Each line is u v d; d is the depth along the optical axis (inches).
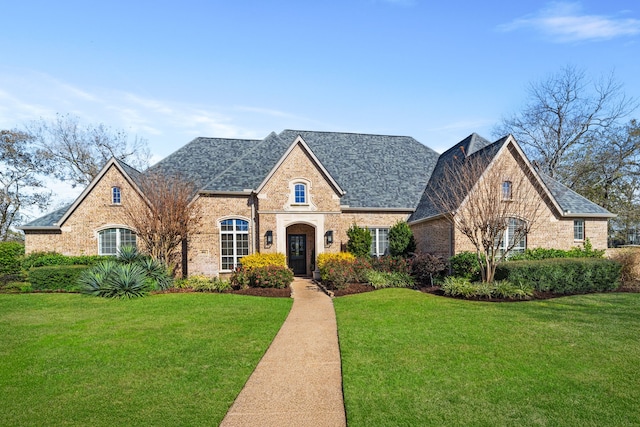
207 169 958.4
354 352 329.7
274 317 465.4
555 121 1539.1
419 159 1120.2
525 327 399.5
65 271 698.8
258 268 697.0
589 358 309.4
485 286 585.6
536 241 844.0
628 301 538.6
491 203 619.2
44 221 892.0
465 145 975.6
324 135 1131.9
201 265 834.2
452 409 228.2
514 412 224.5
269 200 839.1
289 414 227.8
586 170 1446.9
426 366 295.1
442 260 756.0
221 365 306.5
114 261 709.9
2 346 355.6
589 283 634.8
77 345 357.4
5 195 1507.1
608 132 1435.8
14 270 810.8
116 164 860.0
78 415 225.9
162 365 306.2
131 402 242.7
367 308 508.7
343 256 776.9
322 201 862.5
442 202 741.3
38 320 454.9
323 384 271.1
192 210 800.9
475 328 397.4
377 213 963.3
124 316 471.8
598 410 226.5
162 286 682.8
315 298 614.9
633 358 309.3
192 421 218.8
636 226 1545.3
